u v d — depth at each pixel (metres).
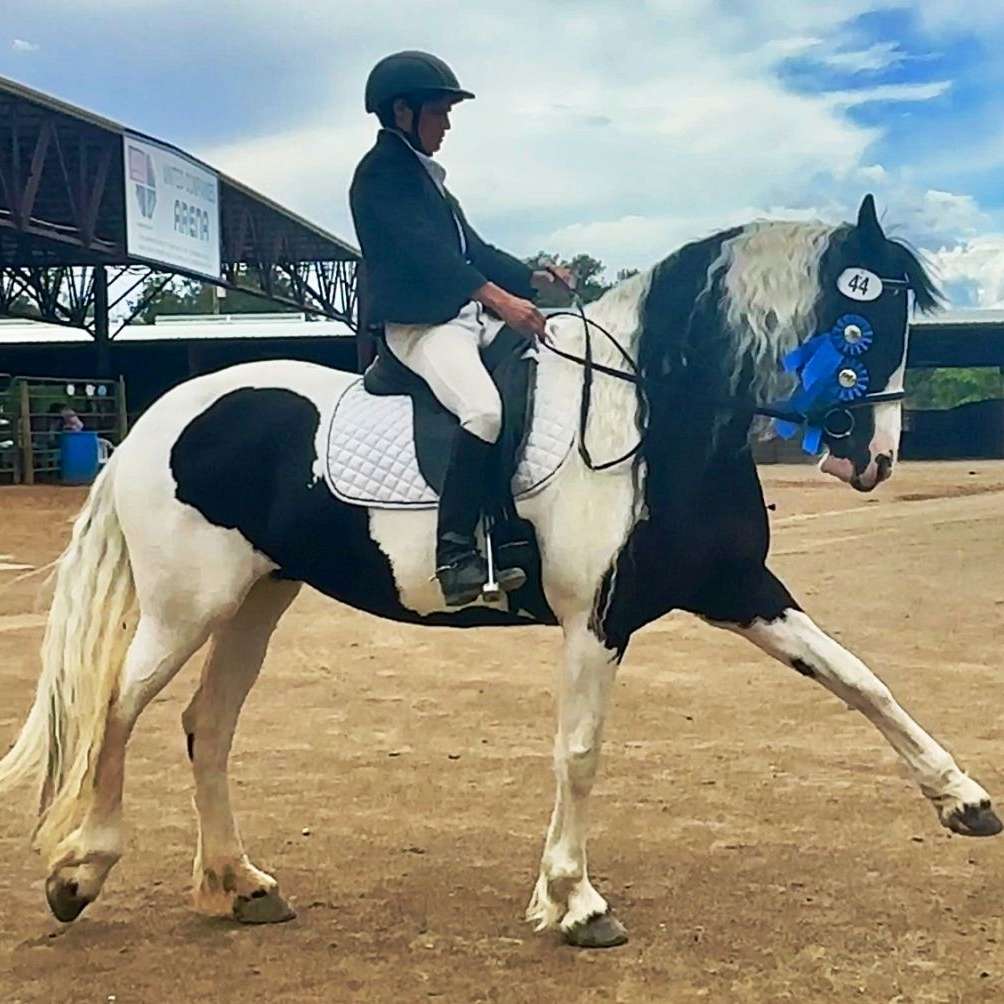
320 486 4.28
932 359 41.62
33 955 4.14
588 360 4.11
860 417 4.12
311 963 4.02
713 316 4.09
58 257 28.83
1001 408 40.69
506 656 9.01
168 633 4.34
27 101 19.58
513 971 3.89
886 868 4.77
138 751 6.63
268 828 5.39
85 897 4.32
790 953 3.98
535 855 5.01
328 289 36.59
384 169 4.25
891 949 4.01
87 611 4.39
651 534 4.00
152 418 4.46
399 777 6.11
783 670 8.37
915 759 4.14
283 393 4.46
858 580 12.29
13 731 6.95
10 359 40.94
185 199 26.20
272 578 4.60
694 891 4.55
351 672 8.53
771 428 4.14
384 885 4.71
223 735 4.52
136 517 4.35
